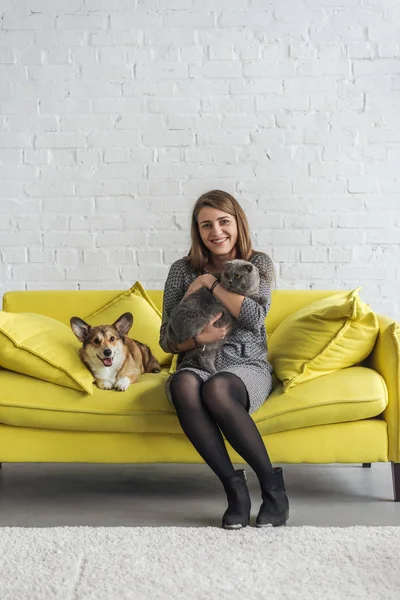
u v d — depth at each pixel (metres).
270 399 2.50
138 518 2.38
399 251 3.59
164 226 3.62
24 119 3.59
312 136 3.58
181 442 2.52
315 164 3.59
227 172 3.60
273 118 3.58
